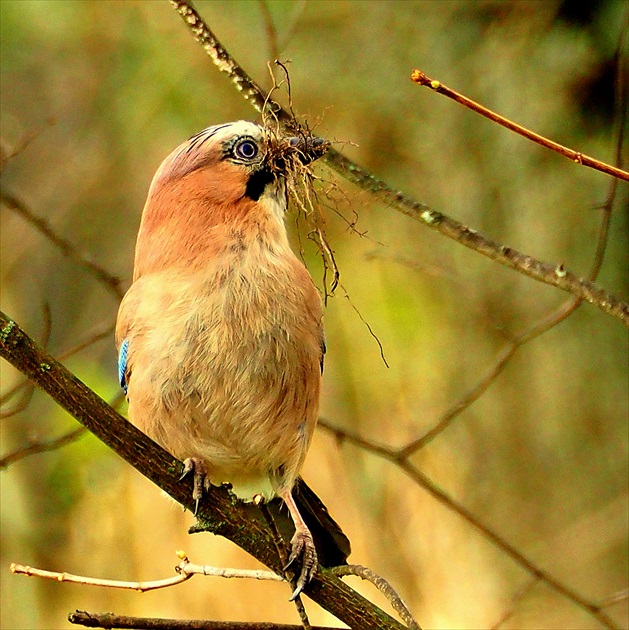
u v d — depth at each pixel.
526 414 10.93
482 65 11.05
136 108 12.12
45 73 12.78
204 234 6.84
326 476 10.86
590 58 10.52
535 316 10.88
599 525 10.66
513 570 10.55
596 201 10.62
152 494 11.09
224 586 10.54
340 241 11.20
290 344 6.70
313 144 7.12
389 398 11.01
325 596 6.02
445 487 10.80
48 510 11.18
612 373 10.91
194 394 6.63
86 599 10.97
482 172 11.09
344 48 11.44
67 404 5.68
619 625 10.41
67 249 8.26
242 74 7.15
